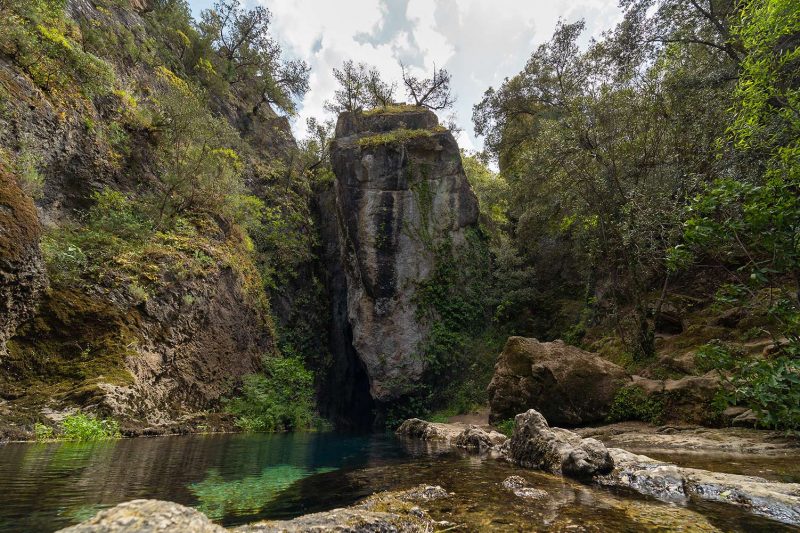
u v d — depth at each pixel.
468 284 21.69
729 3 13.79
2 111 10.22
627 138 13.77
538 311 21.14
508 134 28.11
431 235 21.77
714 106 12.08
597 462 5.10
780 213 5.12
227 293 14.16
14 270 7.92
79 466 4.77
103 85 14.45
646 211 11.88
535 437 6.25
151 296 10.91
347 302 22.91
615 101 13.53
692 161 12.45
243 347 14.37
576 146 14.12
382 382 19.81
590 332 16.98
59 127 12.14
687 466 5.17
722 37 13.91
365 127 25.61
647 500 3.86
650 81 13.80
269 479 4.87
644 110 13.30
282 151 31.70
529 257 23.03
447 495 4.05
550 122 17.69
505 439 8.80
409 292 20.86
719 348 6.17
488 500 3.87
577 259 20.02
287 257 22.28
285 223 23.70
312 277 24.70
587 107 14.19
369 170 21.94
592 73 16.72
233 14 29.80
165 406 9.99
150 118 16.66
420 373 19.73
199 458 5.97
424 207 21.97
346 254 22.56
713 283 13.02
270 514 3.48
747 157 9.92
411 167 22.27
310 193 28.50
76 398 7.88
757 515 3.35
